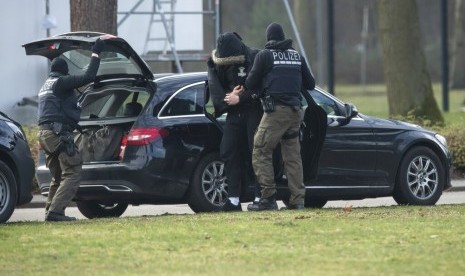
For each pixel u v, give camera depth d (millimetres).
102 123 52062
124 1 98375
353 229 42500
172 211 61250
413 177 57906
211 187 52594
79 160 49875
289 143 52094
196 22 102125
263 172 51562
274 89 50969
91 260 36562
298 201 52344
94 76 49500
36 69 95312
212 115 52750
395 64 102000
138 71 51969
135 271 34594
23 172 50281
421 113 101562
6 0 93562
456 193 72625
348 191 55812
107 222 46719
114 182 51031
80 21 77250
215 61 51625
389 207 53625
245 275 33469
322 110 52406
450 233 41469
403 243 39156
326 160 55000
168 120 51562
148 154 50781
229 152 51844
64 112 49500
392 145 57062
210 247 38688
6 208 49281
